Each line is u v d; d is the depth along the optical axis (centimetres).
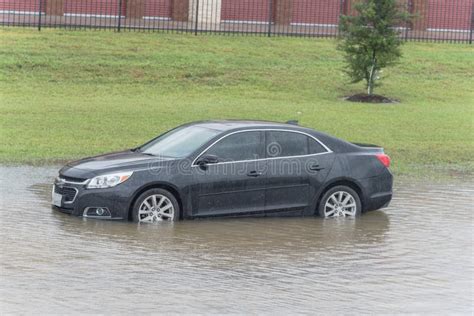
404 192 2144
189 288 1232
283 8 5197
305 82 4000
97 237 1529
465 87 4175
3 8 4653
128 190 1661
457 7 5512
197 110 3316
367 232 1672
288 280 1297
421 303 1201
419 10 5384
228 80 3909
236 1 5141
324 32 5053
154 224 1662
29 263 1332
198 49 4272
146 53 4106
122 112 3203
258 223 1722
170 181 1681
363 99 3784
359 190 1827
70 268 1313
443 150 2861
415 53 4662
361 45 3853
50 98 3397
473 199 2075
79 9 4803
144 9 4891
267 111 3362
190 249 1473
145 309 1124
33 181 2080
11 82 3575
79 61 3891
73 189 1681
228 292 1219
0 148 2509
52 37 4141
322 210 1802
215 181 1712
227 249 1485
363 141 2930
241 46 4422
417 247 1553
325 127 3112
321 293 1232
